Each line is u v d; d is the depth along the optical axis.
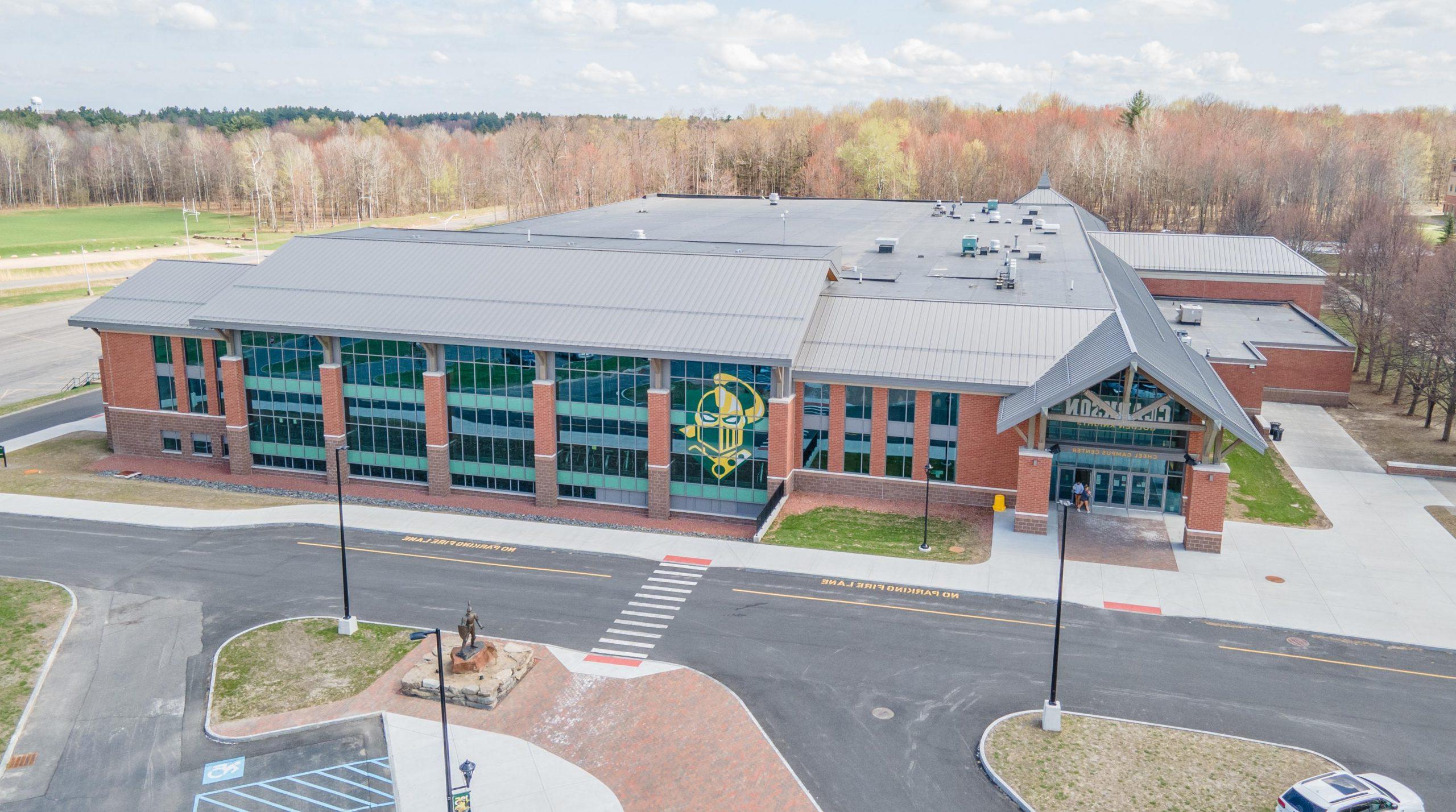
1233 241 96.62
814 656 41.81
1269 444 71.19
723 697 38.75
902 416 57.97
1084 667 40.81
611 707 38.16
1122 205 190.25
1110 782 33.28
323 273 67.62
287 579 49.62
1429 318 77.31
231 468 66.69
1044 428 53.22
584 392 59.94
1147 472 56.88
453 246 69.25
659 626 44.53
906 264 77.69
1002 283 67.81
